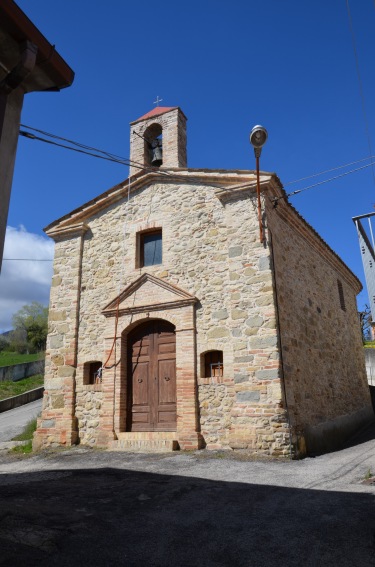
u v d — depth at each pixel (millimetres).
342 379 13633
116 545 4047
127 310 10961
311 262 12906
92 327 11461
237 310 9672
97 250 12188
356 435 13242
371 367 22844
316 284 12977
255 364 9156
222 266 10305
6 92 4613
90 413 10789
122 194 12320
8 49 4566
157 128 13258
